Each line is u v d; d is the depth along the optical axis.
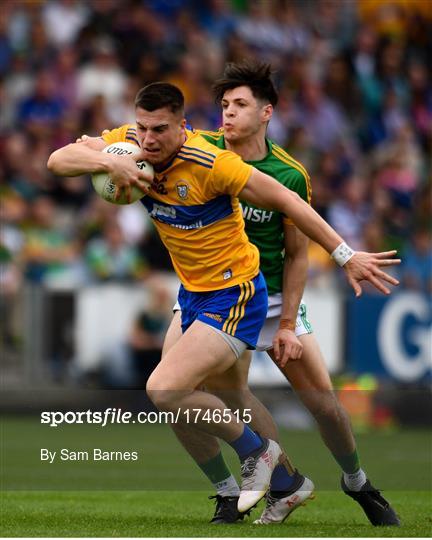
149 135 17.67
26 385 40.66
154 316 41.81
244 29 58.62
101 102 49.66
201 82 54.12
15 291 40.88
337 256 17.98
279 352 19.81
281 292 20.45
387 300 43.88
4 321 40.66
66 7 54.09
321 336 43.12
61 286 41.22
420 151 61.44
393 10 64.81
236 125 19.66
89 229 44.31
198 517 20.50
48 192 46.34
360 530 18.31
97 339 41.38
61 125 48.94
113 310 41.47
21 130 48.97
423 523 19.92
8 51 52.16
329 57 60.72
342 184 53.16
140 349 41.62
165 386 18.12
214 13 58.22
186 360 18.17
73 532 17.36
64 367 41.09
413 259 48.81
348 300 43.56
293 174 19.80
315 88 57.47
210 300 18.56
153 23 54.97
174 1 57.09
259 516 21.33
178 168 18.05
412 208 55.41
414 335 44.16
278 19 60.56
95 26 53.97
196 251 18.56
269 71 19.83
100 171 17.89
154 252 44.41
